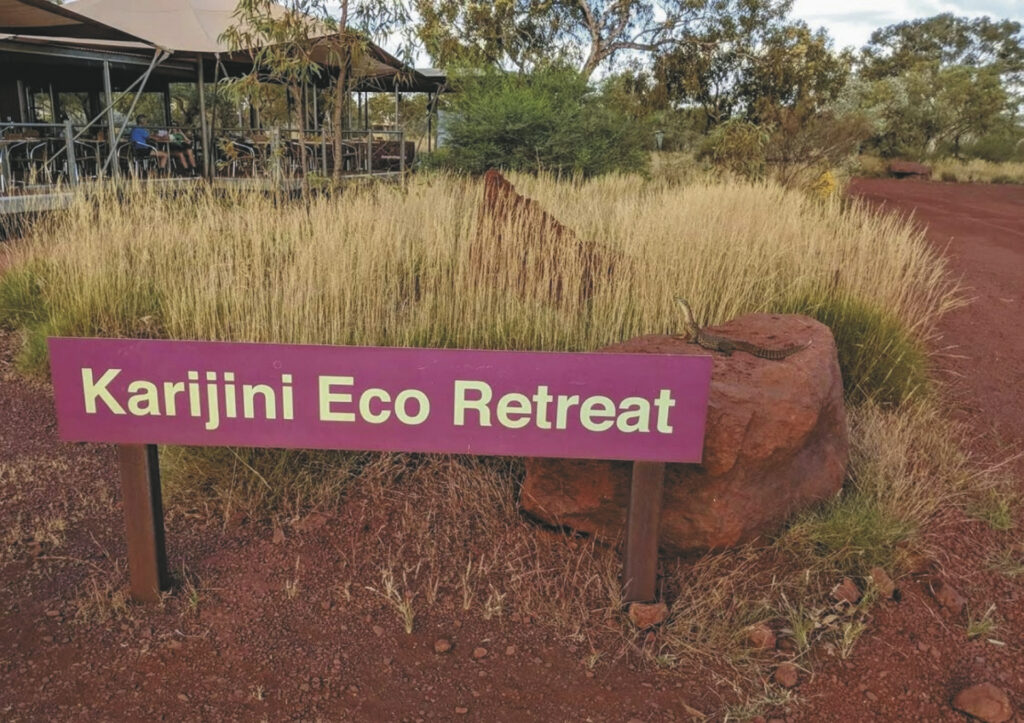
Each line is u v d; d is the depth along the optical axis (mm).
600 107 16250
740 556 3271
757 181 13070
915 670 2766
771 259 5801
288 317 4562
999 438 4621
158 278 5812
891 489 3680
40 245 6703
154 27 10688
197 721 2473
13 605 2947
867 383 4793
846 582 3100
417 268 5746
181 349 2611
